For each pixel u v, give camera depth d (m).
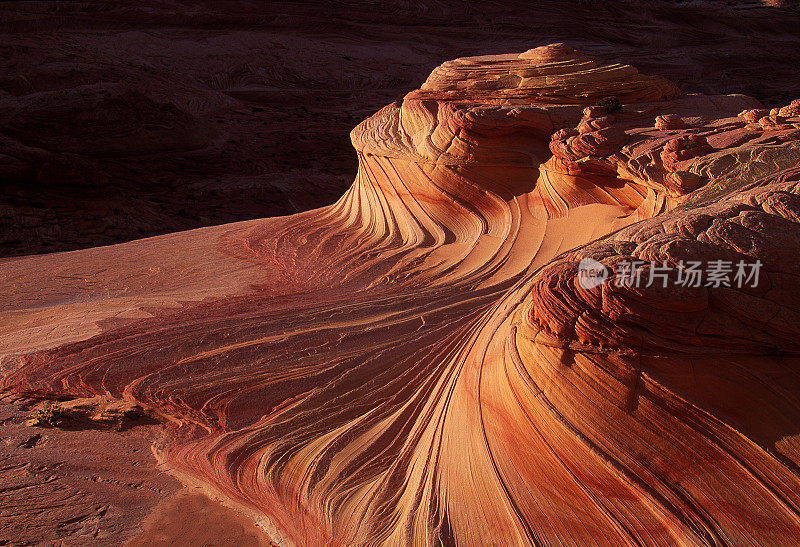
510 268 18.33
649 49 98.94
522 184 21.05
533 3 103.12
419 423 10.49
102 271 22.59
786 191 8.62
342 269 21.19
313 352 14.04
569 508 7.54
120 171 46.84
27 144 45.22
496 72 24.41
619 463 7.38
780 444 7.02
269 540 9.16
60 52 65.69
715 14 107.88
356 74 82.62
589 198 18.91
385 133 25.44
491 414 8.66
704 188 14.39
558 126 21.39
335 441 10.78
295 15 87.50
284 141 59.66
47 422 11.95
